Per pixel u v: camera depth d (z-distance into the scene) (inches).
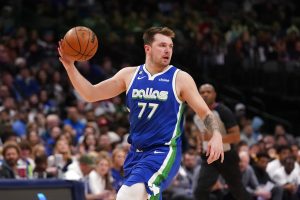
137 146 301.9
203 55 1005.2
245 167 585.6
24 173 513.0
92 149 618.2
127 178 304.8
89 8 1089.4
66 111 778.2
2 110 684.7
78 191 327.0
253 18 1167.6
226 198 550.0
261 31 1066.1
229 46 1013.2
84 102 812.0
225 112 437.4
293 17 1210.6
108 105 829.2
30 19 1025.5
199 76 989.8
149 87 301.0
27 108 745.0
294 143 802.8
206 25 1090.7
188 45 1010.7
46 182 320.8
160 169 295.4
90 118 724.7
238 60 1003.3
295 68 1003.3
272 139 729.6
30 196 315.6
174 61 992.2
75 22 1035.9
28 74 813.2
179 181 581.6
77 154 606.2
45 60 903.7
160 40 301.1
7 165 494.9
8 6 1061.8
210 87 439.2
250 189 586.9
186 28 1072.8
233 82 1004.6
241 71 1003.3
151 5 1159.0
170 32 304.0
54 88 816.3
